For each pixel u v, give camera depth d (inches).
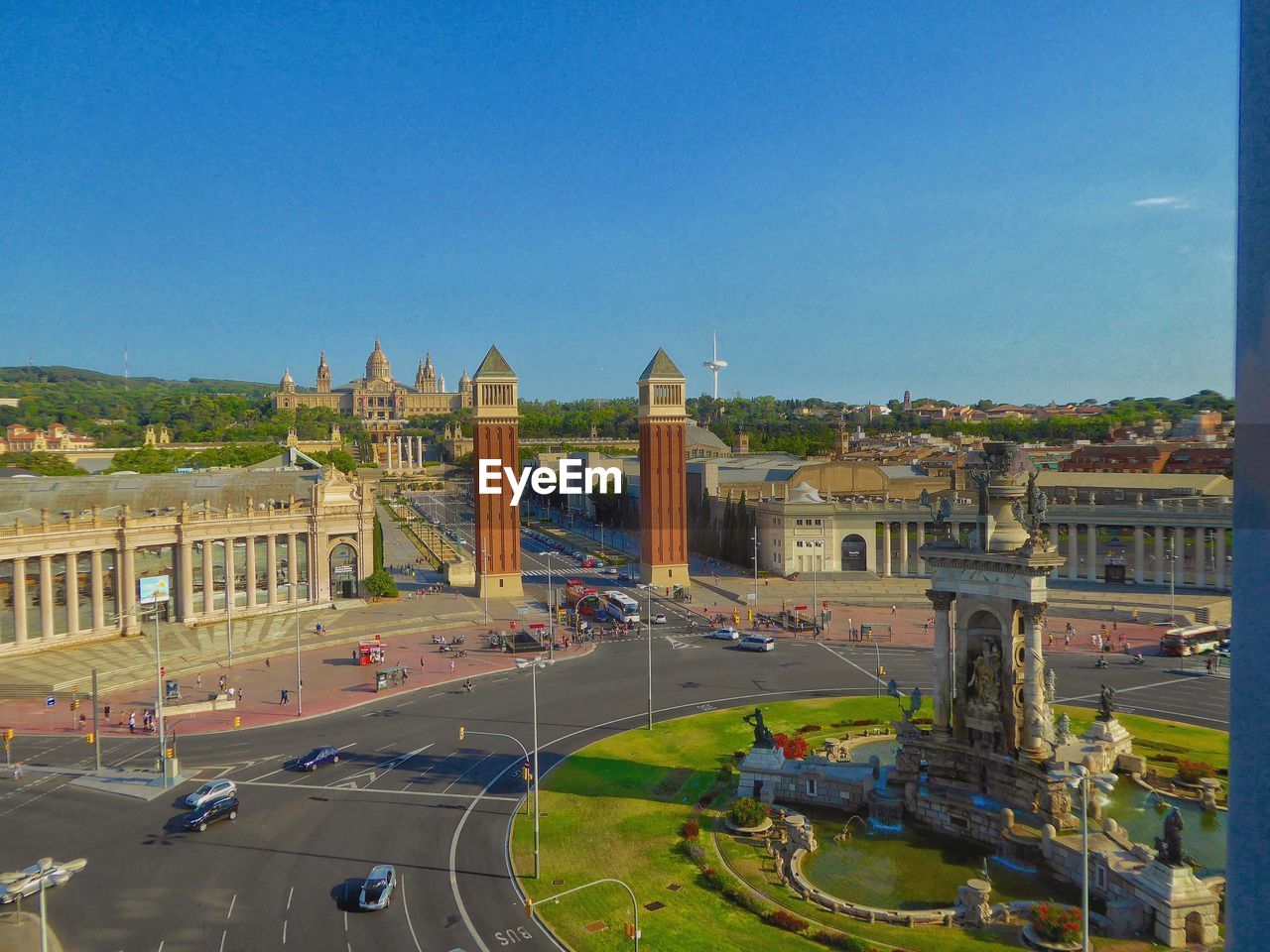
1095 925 2036.2
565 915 2150.6
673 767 3127.5
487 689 4170.8
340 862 2449.6
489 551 6540.4
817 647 4909.0
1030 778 2490.2
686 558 6894.7
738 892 2224.4
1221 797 2645.2
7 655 4576.8
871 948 1957.4
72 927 2122.3
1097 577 6530.5
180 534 5388.8
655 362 6820.9
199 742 3481.8
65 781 3068.4
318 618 5787.4
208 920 2149.4
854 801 2751.0
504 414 6530.5
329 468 6343.5
